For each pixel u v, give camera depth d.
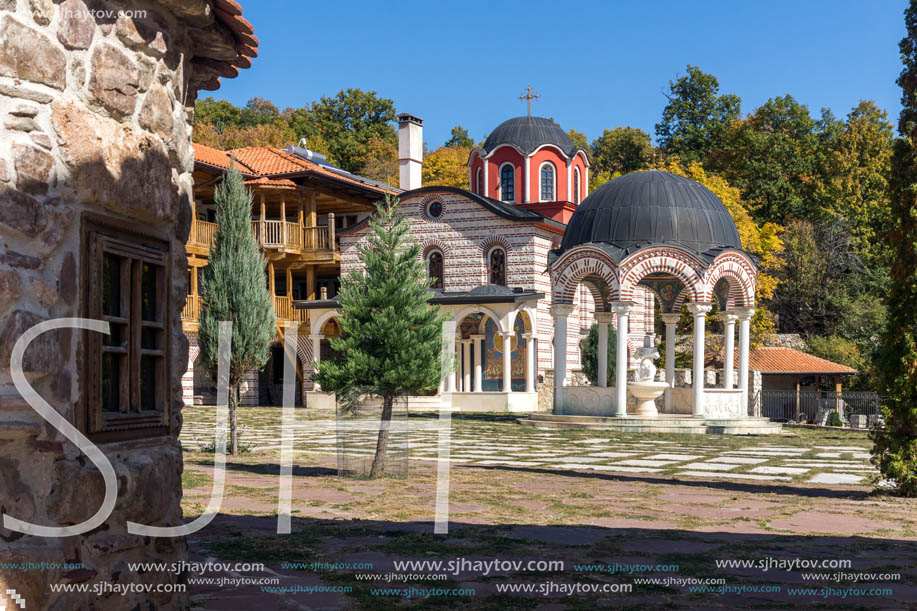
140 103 6.24
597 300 35.97
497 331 45.72
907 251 14.80
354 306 16.14
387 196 16.59
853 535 11.05
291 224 46.84
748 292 34.19
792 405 42.53
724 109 82.69
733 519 12.23
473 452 23.16
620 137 84.38
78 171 5.48
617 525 11.48
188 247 42.94
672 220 33.81
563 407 33.97
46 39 5.32
